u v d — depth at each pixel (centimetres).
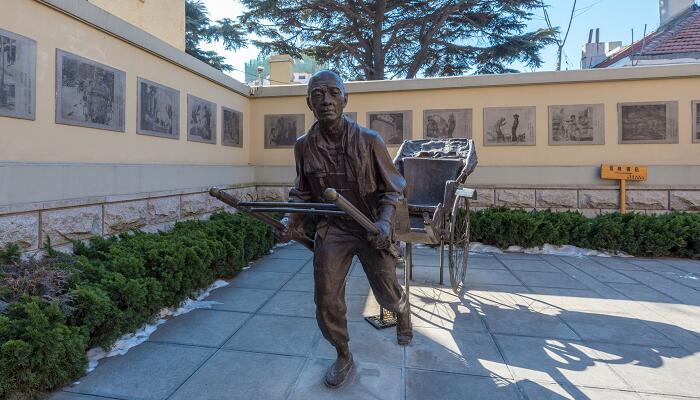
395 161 583
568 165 859
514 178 873
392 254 297
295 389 284
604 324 406
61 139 479
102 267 383
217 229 606
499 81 878
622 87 838
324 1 1683
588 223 771
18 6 425
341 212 243
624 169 823
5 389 255
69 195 476
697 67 800
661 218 757
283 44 1808
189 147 745
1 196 398
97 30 529
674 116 816
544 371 311
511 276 598
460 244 602
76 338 293
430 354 339
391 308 306
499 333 384
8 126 417
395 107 936
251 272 611
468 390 284
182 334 376
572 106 858
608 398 274
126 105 584
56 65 470
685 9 1700
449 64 1966
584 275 604
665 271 629
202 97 789
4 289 313
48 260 377
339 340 289
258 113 999
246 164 984
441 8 1784
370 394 278
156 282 392
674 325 403
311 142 276
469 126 900
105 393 278
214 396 275
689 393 279
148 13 887
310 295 495
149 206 613
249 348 348
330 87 249
